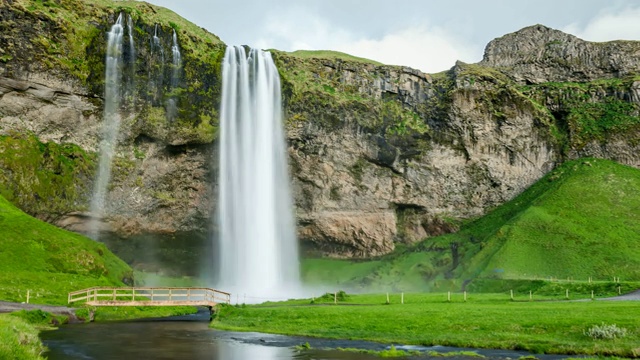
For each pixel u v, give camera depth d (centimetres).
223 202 9919
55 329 4431
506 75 14688
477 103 11931
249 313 5225
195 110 9538
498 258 9350
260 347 3619
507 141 12125
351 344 3741
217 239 10125
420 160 11450
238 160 10019
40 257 6844
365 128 11044
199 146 9688
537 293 6894
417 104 11781
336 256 11369
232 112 9981
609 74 14662
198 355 3294
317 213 10919
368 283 10206
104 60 9031
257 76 10412
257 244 10100
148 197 9500
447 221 11475
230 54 10150
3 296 5316
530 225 10162
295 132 10525
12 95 8462
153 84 9281
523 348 3403
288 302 6412
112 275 7650
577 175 11700
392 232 11356
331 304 5856
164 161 9544
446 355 3247
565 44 15062
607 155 12475
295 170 10644
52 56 8638
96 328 4600
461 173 11725
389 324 4266
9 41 8462
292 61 11231
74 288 6244
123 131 9125
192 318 5853
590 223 10156
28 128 8619
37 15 8669
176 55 9544
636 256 8994
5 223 7125
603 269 8725
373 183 11169
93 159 9000
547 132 12694
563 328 3653
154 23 9544
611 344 3225
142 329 4591
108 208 9144
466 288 8619
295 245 10944
